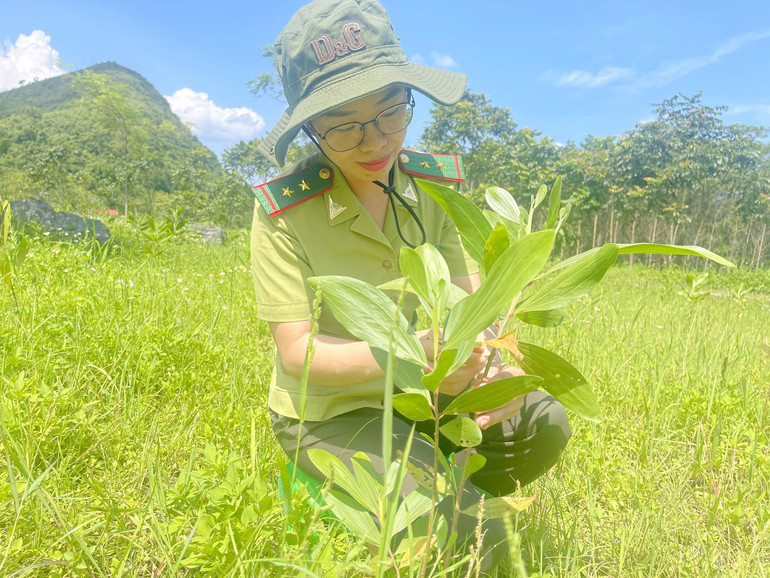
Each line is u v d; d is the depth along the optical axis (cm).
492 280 77
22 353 215
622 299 670
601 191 3291
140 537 137
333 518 133
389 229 164
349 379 137
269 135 163
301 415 87
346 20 140
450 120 3816
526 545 145
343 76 137
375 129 141
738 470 203
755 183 2973
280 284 153
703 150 3041
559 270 92
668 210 2922
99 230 788
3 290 312
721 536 160
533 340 336
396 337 89
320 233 156
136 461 171
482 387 87
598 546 149
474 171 3841
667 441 215
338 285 90
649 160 3148
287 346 149
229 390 236
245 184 4197
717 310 601
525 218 105
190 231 1090
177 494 129
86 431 181
